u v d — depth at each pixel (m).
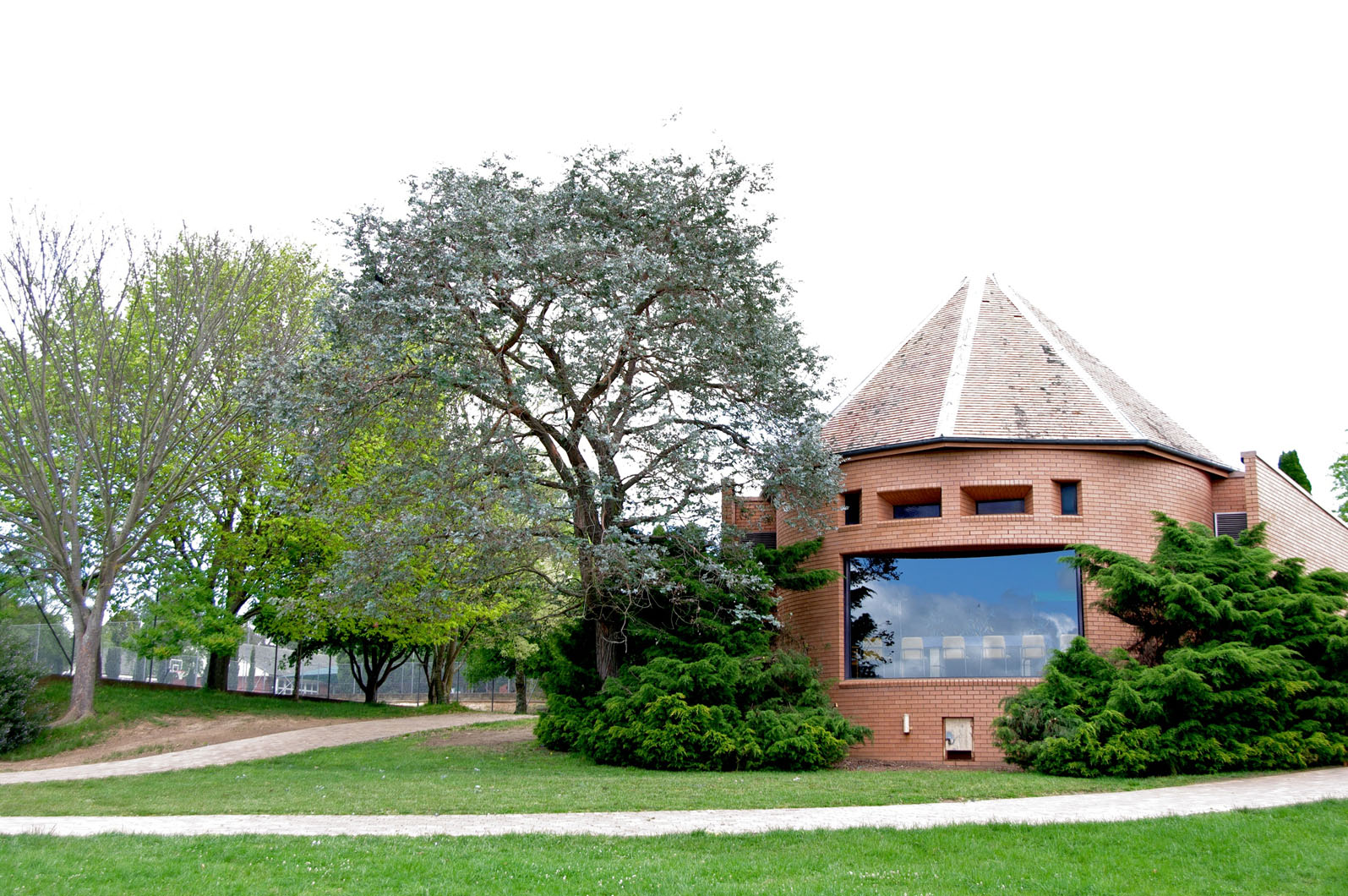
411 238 20.58
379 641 39.06
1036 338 25.41
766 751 19.56
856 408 25.64
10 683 27.69
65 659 37.28
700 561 21.59
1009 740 18.48
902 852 11.54
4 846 11.59
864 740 21.64
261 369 22.42
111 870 10.43
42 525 29.86
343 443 22.06
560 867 10.66
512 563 22.39
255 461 31.95
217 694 35.91
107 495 29.64
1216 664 17.38
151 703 32.12
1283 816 12.91
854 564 23.58
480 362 20.47
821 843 11.97
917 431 23.05
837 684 22.75
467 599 27.36
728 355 21.95
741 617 21.42
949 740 21.59
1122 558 18.97
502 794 15.99
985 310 26.58
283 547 33.19
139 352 32.09
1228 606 18.12
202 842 11.83
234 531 34.34
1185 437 25.34
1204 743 17.05
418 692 56.00
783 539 25.52
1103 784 16.25
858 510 23.84
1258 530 20.62
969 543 22.00
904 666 22.67
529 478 21.06
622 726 20.58
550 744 23.48
